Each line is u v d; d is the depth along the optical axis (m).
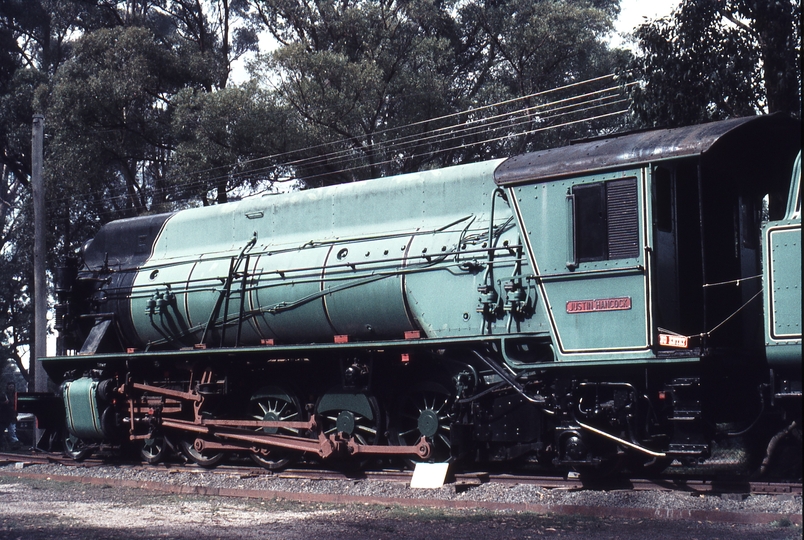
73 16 34.94
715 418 8.70
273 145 26.50
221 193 28.28
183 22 34.91
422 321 10.62
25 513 9.10
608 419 8.77
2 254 39.41
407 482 10.23
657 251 8.55
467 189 10.81
